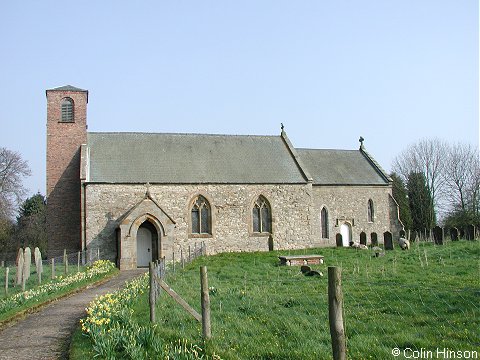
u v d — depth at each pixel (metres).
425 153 74.75
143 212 39.09
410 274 21.55
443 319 12.73
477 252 28.94
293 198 46.03
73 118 44.97
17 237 69.38
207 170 44.47
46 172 43.88
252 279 23.72
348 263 28.47
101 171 41.50
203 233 42.88
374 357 10.14
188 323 13.88
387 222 53.69
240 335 12.20
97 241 39.69
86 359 10.79
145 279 24.11
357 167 55.72
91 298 21.31
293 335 11.87
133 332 12.02
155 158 44.25
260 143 50.25
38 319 16.66
